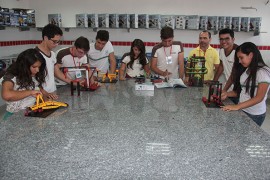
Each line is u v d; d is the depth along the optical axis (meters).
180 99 2.09
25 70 1.76
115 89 2.41
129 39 5.10
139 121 1.57
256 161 1.11
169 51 3.08
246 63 1.84
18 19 4.53
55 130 1.42
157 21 4.64
